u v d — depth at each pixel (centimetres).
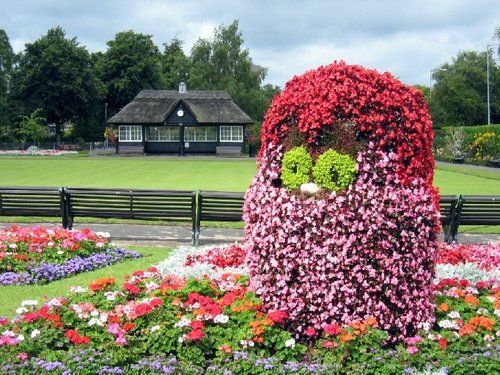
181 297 644
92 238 1050
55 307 599
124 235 1310
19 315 615
